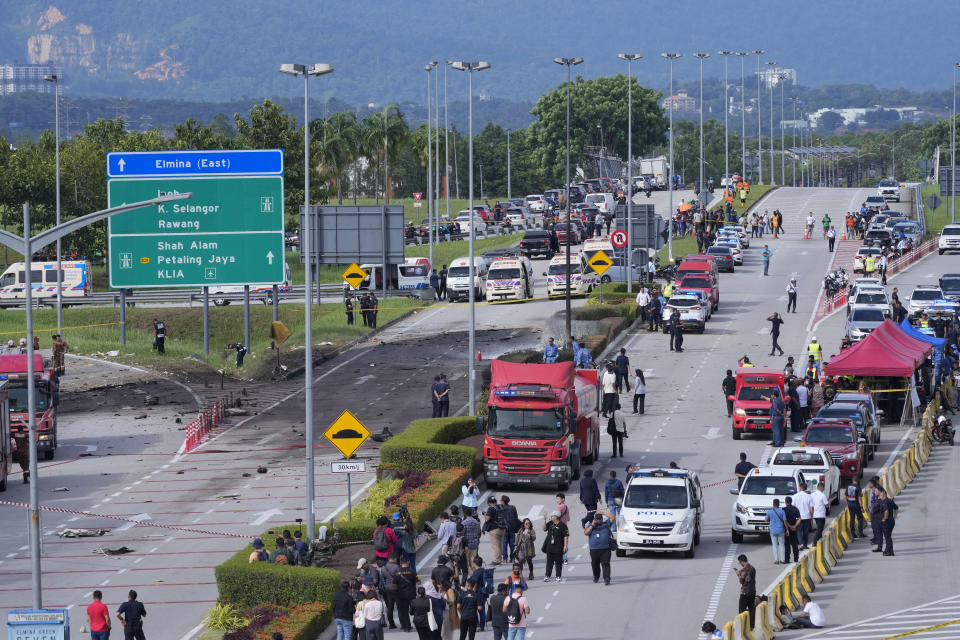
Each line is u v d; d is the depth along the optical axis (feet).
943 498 328.49
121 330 606.14
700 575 261.65
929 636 216.33
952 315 555.69
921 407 442.50
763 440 395.75
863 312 534.78
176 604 246.47
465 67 437.58
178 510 325.83
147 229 501.15
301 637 219.82
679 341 538.88
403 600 228.22
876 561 273.54
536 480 331.98
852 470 334.44
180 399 493.36
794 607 236.43
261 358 565.53
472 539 255.70
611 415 402.11
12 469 392.27
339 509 320.29
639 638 218.79
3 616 239.91
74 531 303.07
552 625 227.61
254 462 383.24
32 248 215.31
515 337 587.68
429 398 469.16
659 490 282.15
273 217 501.15
